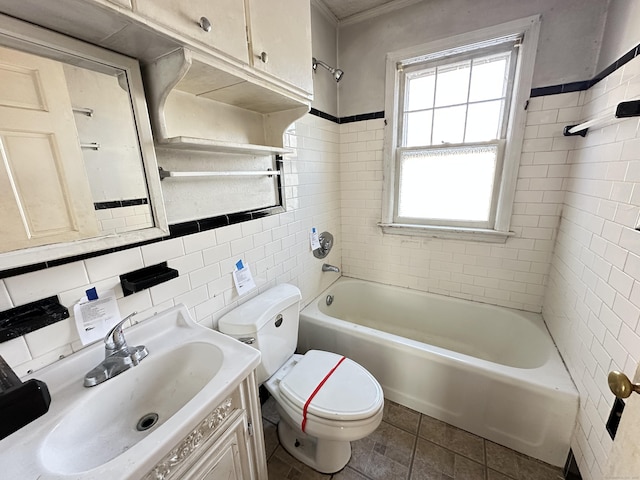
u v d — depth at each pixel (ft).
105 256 2.85
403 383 5.20
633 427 1.84
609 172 3.65
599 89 4.28
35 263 2.30
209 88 3.44
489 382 4.35
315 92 6.13
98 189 2.62
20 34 2.06
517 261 5.99
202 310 3.98
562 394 3.90
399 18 5.94
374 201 7.29
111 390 2.59
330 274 7.64
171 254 3.49
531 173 5.43
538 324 5.64
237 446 2.83
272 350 4.40
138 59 2.75
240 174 3.94
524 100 5.18
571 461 3.86
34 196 2.26
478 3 5.20
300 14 3.85
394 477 4.06
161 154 3.32
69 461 2.11
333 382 4.00
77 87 2.44
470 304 6.59
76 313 2.68
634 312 2.86
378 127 6.74
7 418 1.97
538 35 4.88
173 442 2.02
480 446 4.47
